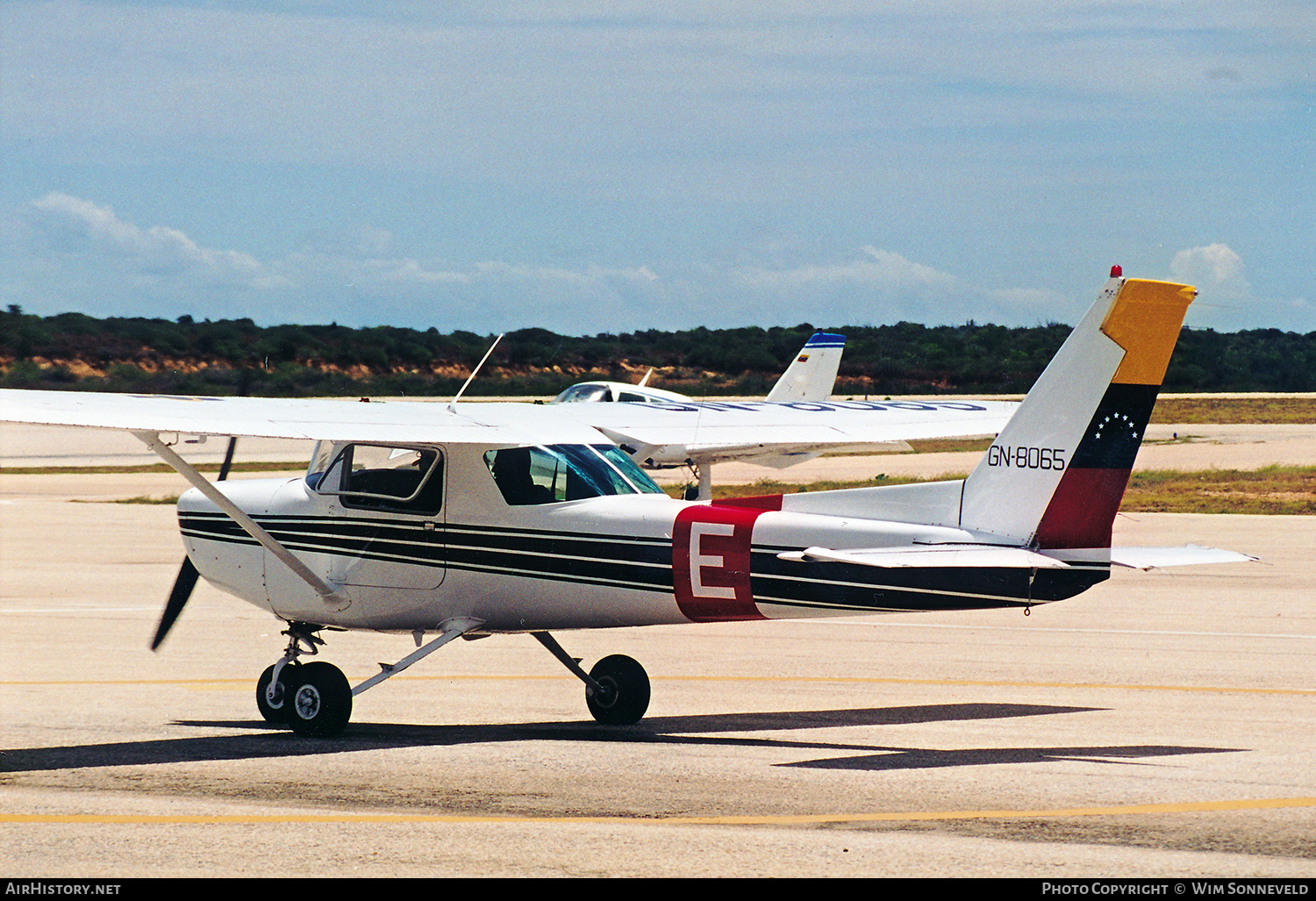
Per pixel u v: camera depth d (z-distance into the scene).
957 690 27.92
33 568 51.12
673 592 22.53
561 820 17.50
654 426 27.84
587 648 34.19
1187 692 27.41
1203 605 41.09
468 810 18.08
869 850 16.09
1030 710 25.72
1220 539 58.38
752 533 21.97
